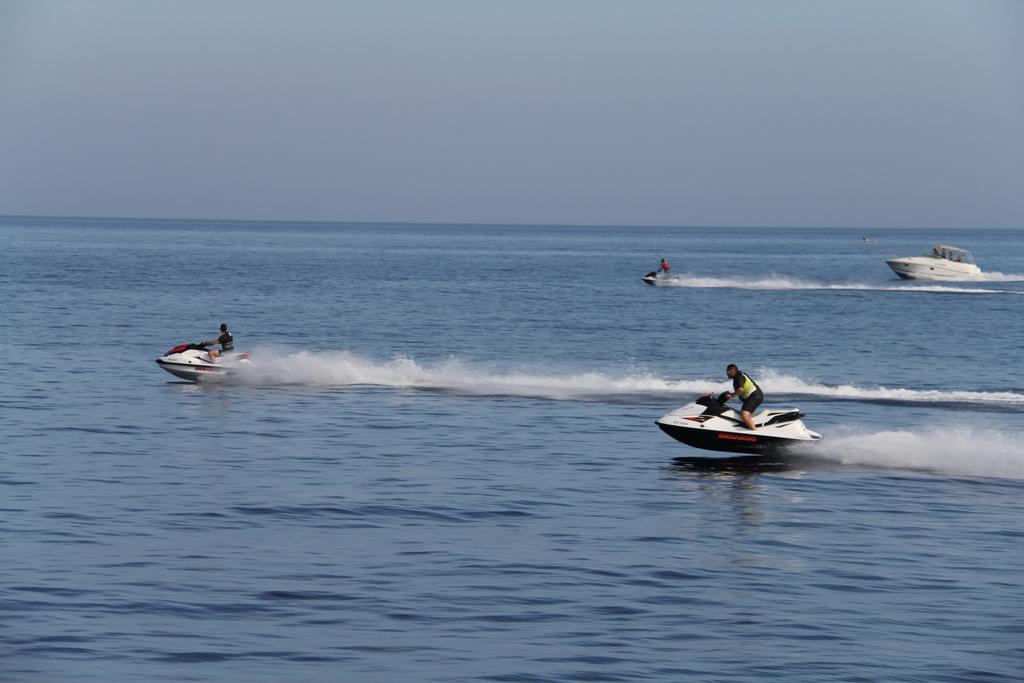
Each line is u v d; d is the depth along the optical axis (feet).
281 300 620.08
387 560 134.92
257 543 140.97
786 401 289.53
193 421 238.07
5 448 201.77
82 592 119.34
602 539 147.13
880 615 117.91
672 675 100.68
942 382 339.98
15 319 474.49
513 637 109.70
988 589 127.54
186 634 108.27
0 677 96.53
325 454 204.03
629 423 248.73
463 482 182.29
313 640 107.76
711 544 145.69
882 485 186.39
